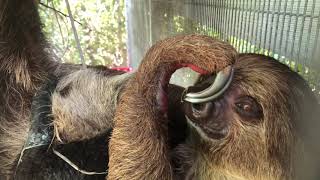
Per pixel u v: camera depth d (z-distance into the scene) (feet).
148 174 0.82
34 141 0.96
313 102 0.83
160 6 2.51
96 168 0.92
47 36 1.21
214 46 0.77
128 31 3.70
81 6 3.19
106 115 1.00
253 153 0.82
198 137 0.87
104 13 3.45
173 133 0.94
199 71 0.79
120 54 3.68
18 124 1.07
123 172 0.83
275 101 0.79
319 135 0.81
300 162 0.80
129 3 3.67
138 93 0.85
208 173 0.89
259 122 0.81
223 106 0.83
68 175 0.93
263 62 0.83
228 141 0.84
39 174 0.93
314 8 1.03
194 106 0.85
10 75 1.08
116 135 0.85
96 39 3.37
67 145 0.95
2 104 1.07
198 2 1.85
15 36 1.08
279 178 0.80
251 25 1.35
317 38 1.02
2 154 1.06
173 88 0.96
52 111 0.99
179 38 0.81
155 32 2.65
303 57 1.08
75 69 1.17
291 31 1.14
